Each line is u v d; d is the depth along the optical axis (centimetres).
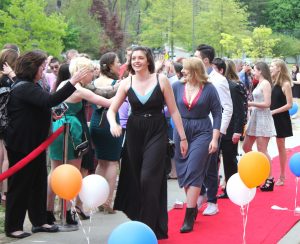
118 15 5488
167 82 591
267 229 668
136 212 596
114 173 720
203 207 768
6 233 616
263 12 8094
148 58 584
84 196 544
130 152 593
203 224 687
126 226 360
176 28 5234
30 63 593
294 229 680
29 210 634
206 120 657
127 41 5172
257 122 876
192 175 645
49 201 651
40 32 3644
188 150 653
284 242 627
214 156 725
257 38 5478
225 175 814
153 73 594
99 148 709
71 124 637
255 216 729
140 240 352
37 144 604
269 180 885
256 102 874
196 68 658
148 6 5669
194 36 5297
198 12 5562
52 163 656
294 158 748
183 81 674
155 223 579
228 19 5438
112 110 593
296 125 1991
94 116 709
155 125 586
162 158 584
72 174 529
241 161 586
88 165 686
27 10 3588
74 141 637
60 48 3784
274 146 1408
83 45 5100
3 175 570
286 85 895
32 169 611
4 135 606
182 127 612
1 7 3844
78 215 681
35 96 582
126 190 601
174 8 5194
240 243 611
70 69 654
